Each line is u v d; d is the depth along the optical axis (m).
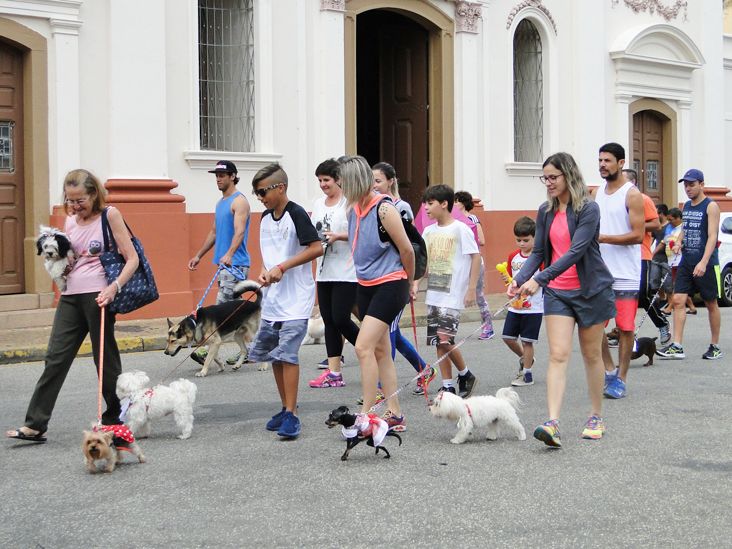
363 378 7.75
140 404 7.96
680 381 10.88
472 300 9.98
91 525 5.89
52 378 7.90
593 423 8.16
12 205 13.95
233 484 6.76
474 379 9.85
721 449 7.76
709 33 25.75
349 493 6.53
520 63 22.11
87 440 6.86
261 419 8.91
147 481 6.85
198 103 15.56
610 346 13.15
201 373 11.22
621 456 7.51
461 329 15.59
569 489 6.62
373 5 17.94
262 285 7.92
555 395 7.73
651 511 6.14
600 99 22.50
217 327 11.18
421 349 13.44
